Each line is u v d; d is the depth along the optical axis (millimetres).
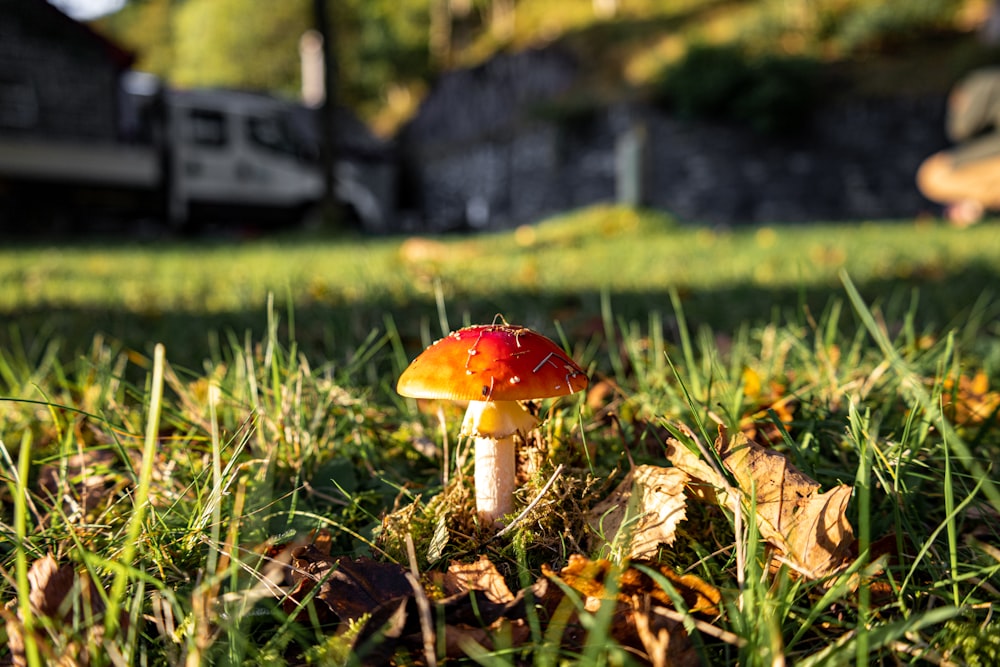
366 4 12195
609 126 6793
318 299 1383
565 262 2188
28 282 1971
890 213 5801
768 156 6152
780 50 6281
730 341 823
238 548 364
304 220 7234
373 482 490
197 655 292
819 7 6328
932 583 356
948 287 1333
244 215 6926
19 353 814
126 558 309
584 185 7023
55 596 323
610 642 302
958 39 5957
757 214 6219
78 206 6371
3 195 6039
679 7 7941
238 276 1947
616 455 505
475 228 8438
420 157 9570
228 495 415
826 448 495
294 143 7180
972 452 462
